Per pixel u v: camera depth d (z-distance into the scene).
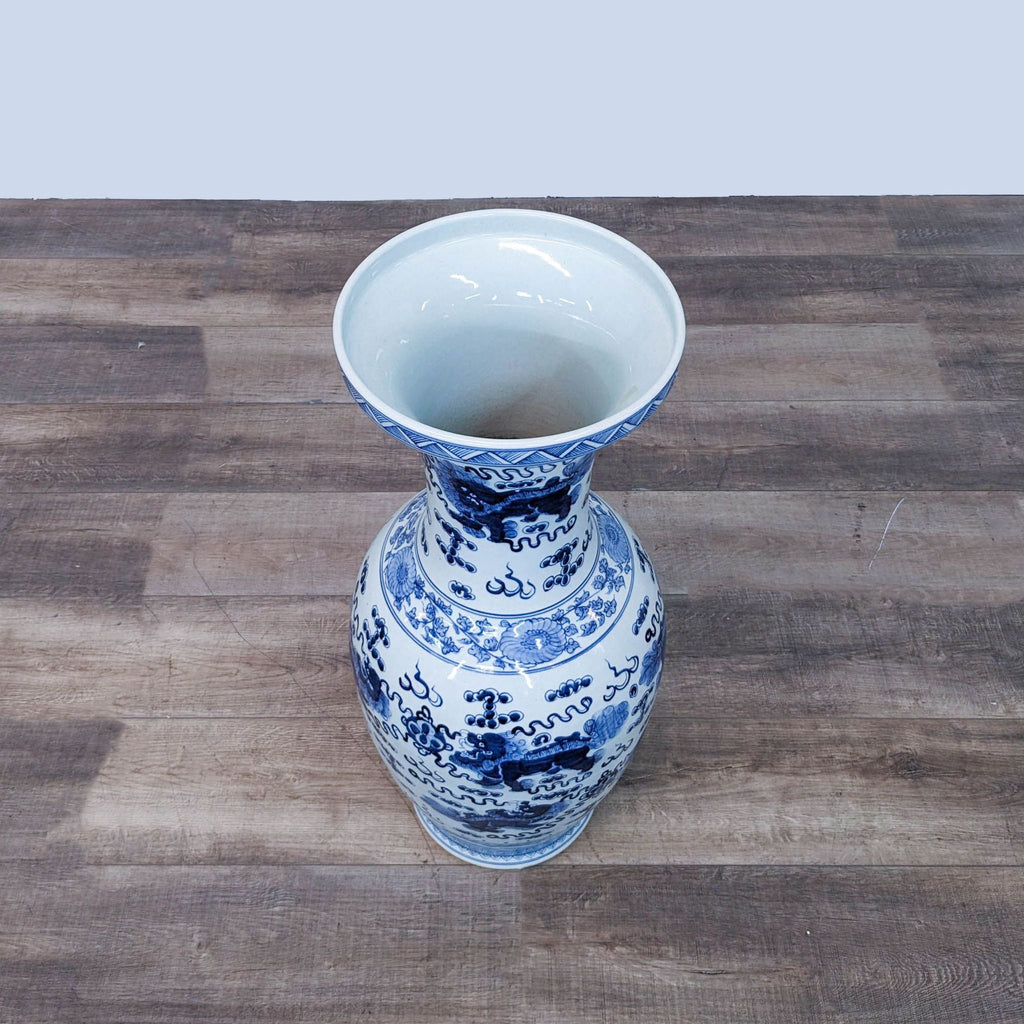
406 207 2.38
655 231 2.32
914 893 1.42
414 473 1.88
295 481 1.86
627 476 1.87
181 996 1.33
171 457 1.89
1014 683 1.61
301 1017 1.32
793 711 1.59
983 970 1.35
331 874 1.43
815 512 1.82
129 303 2.15
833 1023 1.32
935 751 1.54
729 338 2.10
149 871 1.43
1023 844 1.46
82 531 1.78
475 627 1.12
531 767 1.17
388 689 1.18
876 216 2.36
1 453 1.89
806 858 1.45
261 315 2.13
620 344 1.06
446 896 1.42
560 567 1.11
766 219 2.36
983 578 1.74
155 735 1.55
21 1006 1.32
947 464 1.89
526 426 1.22
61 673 1.61
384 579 1.19
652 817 1.49
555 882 1.43
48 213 2.34
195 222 2.33
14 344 2.07
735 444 1.92
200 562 1.75
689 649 1.65
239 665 1.63
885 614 1.69
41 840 1.45
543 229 1.09
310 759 1.54
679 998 1.34
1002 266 2.24
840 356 2.07
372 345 1.02
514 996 1.34
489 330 1.11
